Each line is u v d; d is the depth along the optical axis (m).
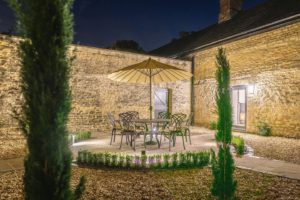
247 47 12.96
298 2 11.95
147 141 9.43
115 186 4.46
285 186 4.43
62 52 2.50
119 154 5.84
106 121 13.15
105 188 4.35
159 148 8.05
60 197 2.42
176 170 5.56
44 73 2.39
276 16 12.05
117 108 13.52
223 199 3.47
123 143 9.06
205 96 15.43
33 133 2.37
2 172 5.28
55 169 2.38
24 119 2.40
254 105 12.55
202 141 9.59
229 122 3.46
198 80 16.05
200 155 5.90
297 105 10.60
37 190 2.36
